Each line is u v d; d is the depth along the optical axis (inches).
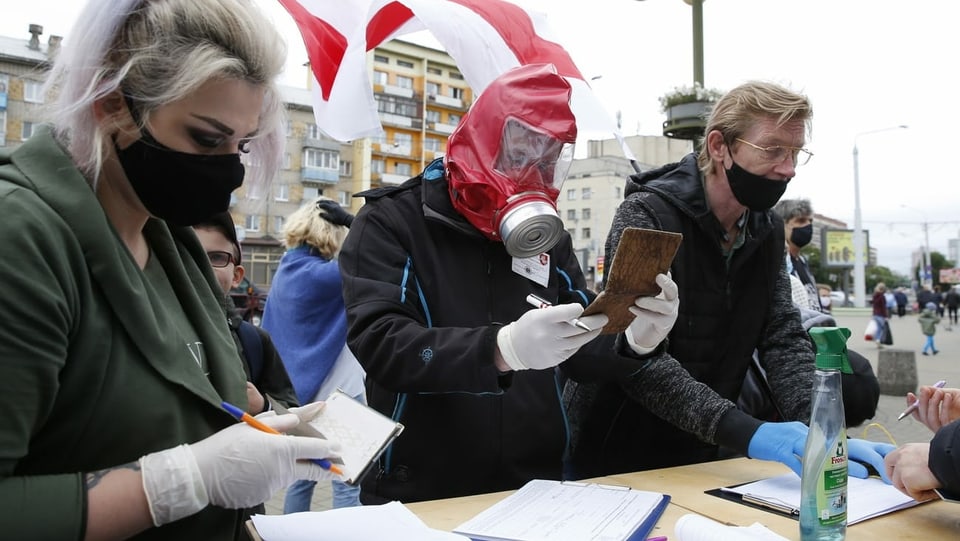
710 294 77.3
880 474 58.1
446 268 63.9
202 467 35.4
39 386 31.6
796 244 162.1
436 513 49.8
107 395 35.7
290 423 41.3
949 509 53.3
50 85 36.1
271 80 38.8
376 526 43.7
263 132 42.8
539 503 51.3
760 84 73.0
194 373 41.0
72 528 31.3
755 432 58.7
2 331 30.3
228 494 36.1
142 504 33.6
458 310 63.1
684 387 64.7
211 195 38.9
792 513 50.6
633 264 48.8
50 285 32.5
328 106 95.1
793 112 69.6
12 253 31.4
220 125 37.0
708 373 79.5
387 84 1914.4
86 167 37.4
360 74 92.5
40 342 31.6
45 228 33.3
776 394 78.2
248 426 39.3
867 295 2827.3
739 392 83.5
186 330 43.8
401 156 1892.2
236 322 79.6
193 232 51.3
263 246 1107.3
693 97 166.2
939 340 717.3
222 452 36.1
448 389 53.5
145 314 37.9
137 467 34.3
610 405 78.7
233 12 36.7
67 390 34.5
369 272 61.7
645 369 65.9
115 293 36.6
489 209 60.1
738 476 62.3
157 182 37.7
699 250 76.4
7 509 30.0
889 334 578.6
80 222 35.6
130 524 33.4
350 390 123.6
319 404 47.5
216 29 35.9
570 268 73.4
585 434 81.0
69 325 34.0
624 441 79.3
